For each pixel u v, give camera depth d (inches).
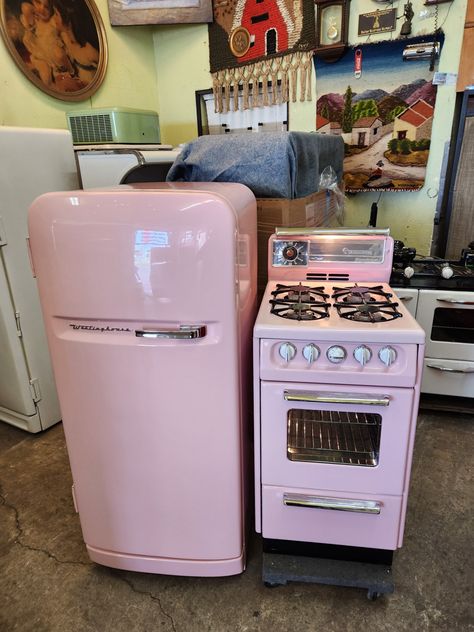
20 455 88.5
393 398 48.4
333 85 115.3
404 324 48.7
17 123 105.1
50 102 112.3
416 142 110.3
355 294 59.3
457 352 89.8
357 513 54.2
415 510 71.2
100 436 54.9
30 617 56.6
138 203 45.3
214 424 52.1
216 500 55.7
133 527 58.7
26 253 85.6
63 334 51.6
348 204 122.8
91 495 58.6
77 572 63.0
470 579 59.7
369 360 48.0
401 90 108.3
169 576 62.1
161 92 144.5
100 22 120.9
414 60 104.9
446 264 96.3
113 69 127.6
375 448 55.2
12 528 70.8
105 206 45.8
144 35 135.9
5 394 94.3
